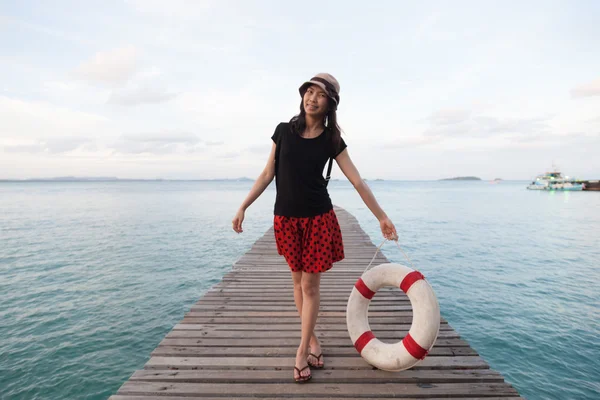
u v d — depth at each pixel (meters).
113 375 4.29
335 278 4.80
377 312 3.21
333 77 1.75
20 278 8.48
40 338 5.21
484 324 5.90
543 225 19.88
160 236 15.38
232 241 14.16
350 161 1.88
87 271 9.16
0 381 4.16
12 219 22.50
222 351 2.31
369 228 18.94
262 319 3.01
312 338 2.12
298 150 1.78
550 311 6.47
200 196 61.22
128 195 65.50
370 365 2.10
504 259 10.90
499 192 82.19
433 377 1.96
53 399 3.86
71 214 26.33
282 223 1.86
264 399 1.77
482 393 1.82
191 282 8.13
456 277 8.80
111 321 5.86
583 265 10.06
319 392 1.82
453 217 24.73
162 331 5.48
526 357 4.85
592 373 4.46
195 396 1.80
